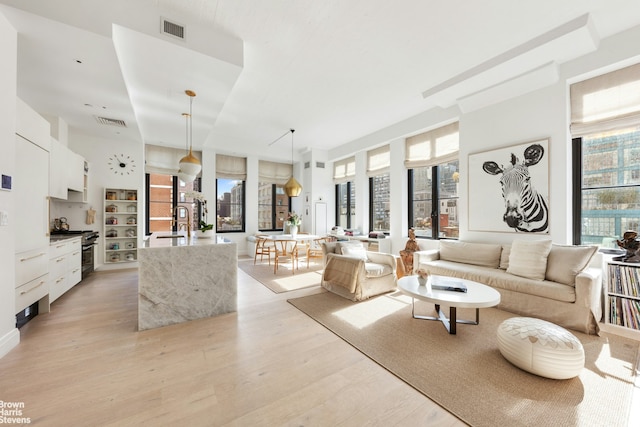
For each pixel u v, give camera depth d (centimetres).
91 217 521
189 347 234
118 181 551
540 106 353
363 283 363
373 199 702
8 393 171
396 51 322
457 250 416
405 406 162
